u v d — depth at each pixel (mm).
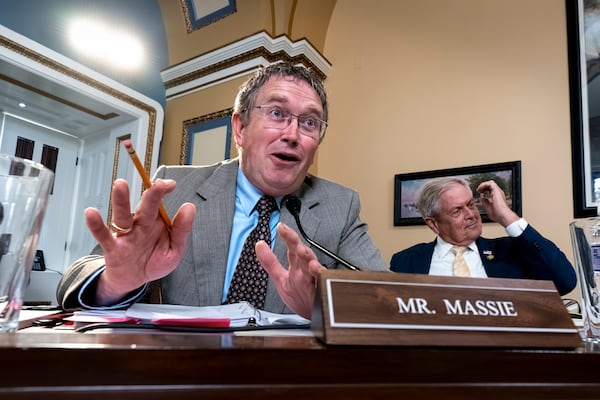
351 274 378
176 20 3219
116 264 569
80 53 2689
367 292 370
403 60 2754
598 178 2008
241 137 1113
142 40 3088
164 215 574
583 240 602
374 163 2705
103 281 633
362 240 1166
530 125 2244
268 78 1089
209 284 978
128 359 261
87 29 2744
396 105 2713
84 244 3041
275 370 288
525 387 342
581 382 359
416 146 2580
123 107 2857
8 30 2309
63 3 2625
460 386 326
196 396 268
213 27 3027
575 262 617
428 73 2639
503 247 1825
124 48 2955
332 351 306
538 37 2309
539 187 2156
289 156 1024
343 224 1147
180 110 3113
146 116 2998
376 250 1161
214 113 2908
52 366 249
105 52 2836
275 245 1032
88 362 255
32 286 2695
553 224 2086
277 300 977
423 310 377
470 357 337
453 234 1813
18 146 2971
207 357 275
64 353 252
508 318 398
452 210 1802
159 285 1004
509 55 2381
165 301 979
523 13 2379
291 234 537
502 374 341
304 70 1130
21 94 2654
